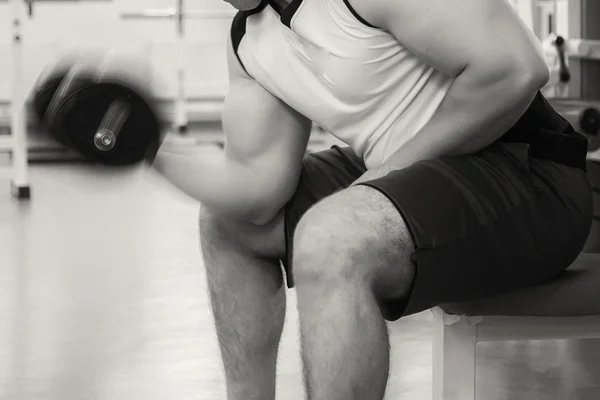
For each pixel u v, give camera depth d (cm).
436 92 165
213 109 830
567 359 275
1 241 454
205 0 909
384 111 168
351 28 163
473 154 163
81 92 156
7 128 785
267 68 174
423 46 156
